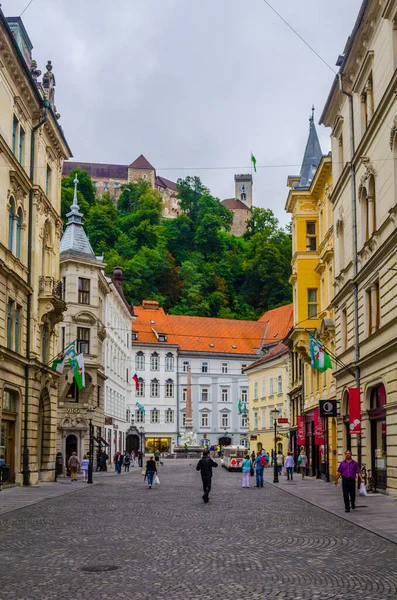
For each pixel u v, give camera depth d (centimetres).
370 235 2836
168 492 3142
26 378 3475
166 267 11950
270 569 1150
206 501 2530
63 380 5403
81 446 5472
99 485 3716
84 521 1881
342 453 3425
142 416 9800
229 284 12656
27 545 1423
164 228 13025
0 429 3084
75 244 5775
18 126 3384
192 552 1327
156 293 11731
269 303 12112
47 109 3703
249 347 10762
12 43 3050
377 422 2820
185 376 10212
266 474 5088
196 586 1020
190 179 14700
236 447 6256
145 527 1738
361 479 2647
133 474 5253
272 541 1475
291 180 4850
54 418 4038
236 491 3216
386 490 2636
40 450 3878
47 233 3978
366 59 2820
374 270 2762
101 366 5888
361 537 1528
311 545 1415
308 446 4781
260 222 14512
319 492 3000
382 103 2525
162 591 987
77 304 5669
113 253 11625
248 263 12462
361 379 2997
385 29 2572
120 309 7756
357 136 3081
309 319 4453
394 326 2455
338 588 1002
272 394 7250
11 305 3250
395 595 957
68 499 2695
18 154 3400
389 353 2522
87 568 1164
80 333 5706
